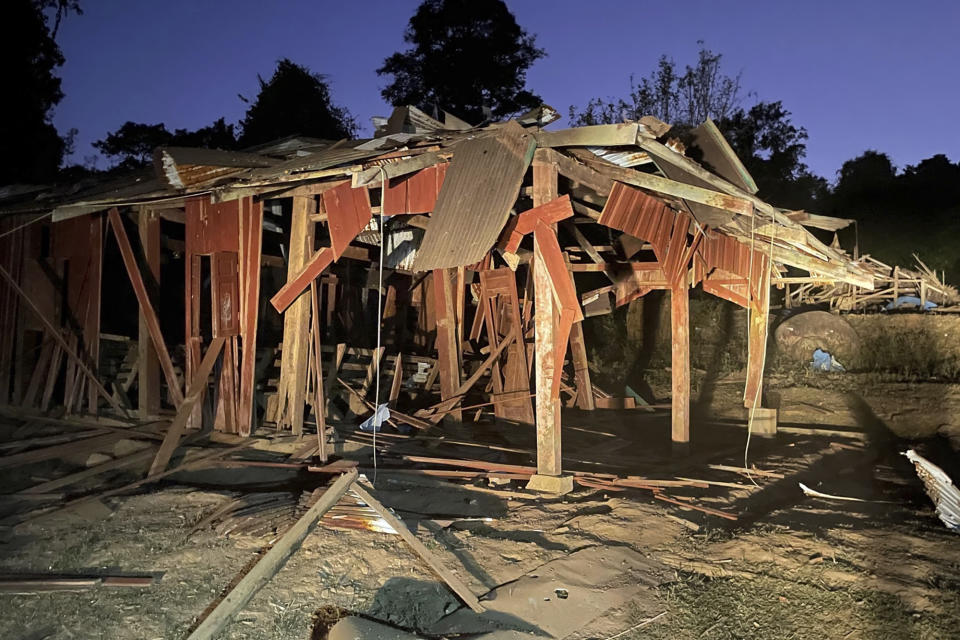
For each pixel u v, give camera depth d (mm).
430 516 6906
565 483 7898
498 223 6727
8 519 6719
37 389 11609
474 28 33438
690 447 11719
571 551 6055
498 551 6008
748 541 6527
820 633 4816
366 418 11406
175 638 4516
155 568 5621
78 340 11383
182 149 8789
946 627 4906
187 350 10258
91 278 11172
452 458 9609
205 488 7859
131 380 11484
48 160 24891
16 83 22875
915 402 17000
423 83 33594
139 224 10875
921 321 23328
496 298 14219
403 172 7438
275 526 6383
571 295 7668
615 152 8523
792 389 18750
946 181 35500
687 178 8625
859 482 10055
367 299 15695
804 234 9328
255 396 10117
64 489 7867
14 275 11922
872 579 5719
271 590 5133
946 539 6824
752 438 12836
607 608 5078
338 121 34219
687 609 5102
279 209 13422
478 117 33250
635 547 6277
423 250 6980
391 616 4855
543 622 4828
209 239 10031
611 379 20078
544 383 7938
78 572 5523
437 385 13539
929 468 7680
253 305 9688
